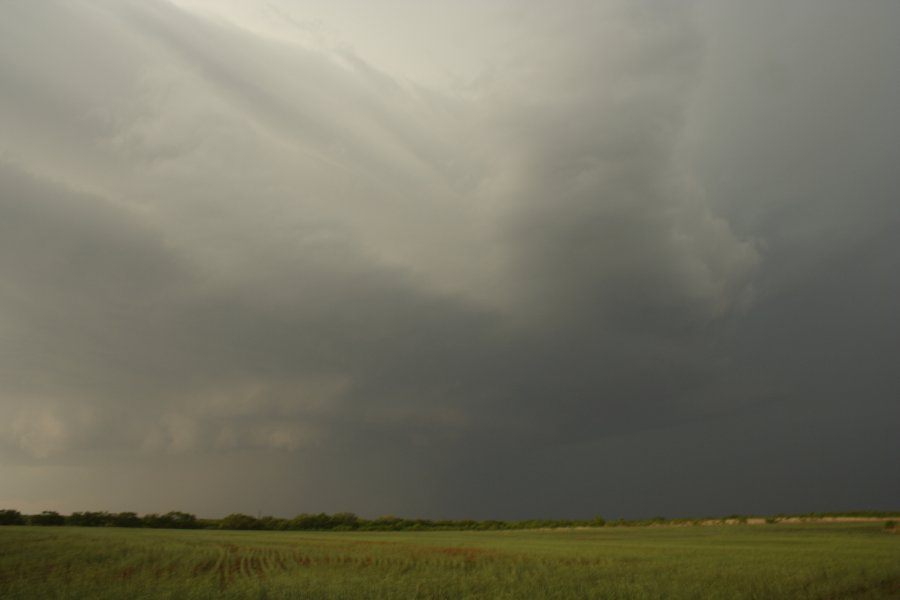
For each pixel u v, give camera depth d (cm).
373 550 5853
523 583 2831
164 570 3906
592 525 15200
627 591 2531
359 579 3038
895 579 2895
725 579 2858
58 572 3703
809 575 2898
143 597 2617
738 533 9025
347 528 15338
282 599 2497
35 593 2744
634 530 12000
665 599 2411
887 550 4688
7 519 13650
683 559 4081
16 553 4853
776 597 2412
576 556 4659
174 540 7544
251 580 3122
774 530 9600
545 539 8631
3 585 3053
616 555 4697
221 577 3534
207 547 6162
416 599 2478
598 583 2792
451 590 2647
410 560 4516
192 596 2644
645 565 3653
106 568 3956
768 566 3381
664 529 11906
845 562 3503
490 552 5369
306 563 4400
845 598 2445
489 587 2733
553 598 2434
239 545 6744
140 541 6906
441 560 4478
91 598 2614
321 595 2566
